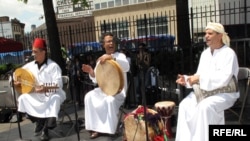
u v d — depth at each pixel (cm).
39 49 567
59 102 570
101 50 808
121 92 543
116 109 536
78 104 809
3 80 758
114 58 548
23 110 579
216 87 409
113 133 536
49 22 938
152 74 716
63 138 575
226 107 413
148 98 714
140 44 752
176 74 765
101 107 539
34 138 596
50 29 939
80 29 886
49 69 573
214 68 421
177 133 432
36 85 570
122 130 556
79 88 807
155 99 714
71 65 830
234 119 577
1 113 748
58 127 632
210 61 427
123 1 3200
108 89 533
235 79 417
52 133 603
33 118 592
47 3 936
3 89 759
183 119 427
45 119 573
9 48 1152
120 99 542
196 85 431
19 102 578
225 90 415
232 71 409
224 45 424
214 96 413
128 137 487
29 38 1116
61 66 941
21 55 1175
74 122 648
